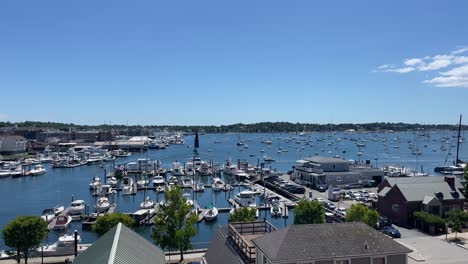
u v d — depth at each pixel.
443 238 68.75
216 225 95.19
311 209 65.31
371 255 38.34
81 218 101.56
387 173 154.62
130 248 33.62
